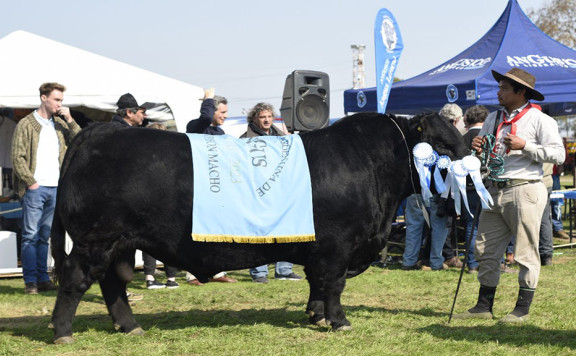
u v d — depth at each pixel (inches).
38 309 252.1
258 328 207.3
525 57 414.9
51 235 191.0
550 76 394.6
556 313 228.7
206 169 186.7
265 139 199.5
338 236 192.7
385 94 287.6
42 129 292.0
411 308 245.4
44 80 383.2
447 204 333.7
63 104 376.5
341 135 200.5
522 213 211.0
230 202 186.1
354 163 195.6
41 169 291.6
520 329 204.8
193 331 204.4
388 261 388.8
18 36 398.0
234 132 637.3
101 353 178.9
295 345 186.1
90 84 393.1
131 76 406.6
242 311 241.9
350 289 290.0
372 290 287.3
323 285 197.3
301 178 191.5
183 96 414.9
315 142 199.2
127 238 185.6
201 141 191.9
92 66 400.8
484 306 224.1
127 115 271.1
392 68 288.5
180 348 183.0
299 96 334.3
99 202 181.0
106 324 217.2
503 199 213.5
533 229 212.2
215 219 184.7
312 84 338.0
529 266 213.8
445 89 385.7
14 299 275.7
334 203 191.5
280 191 189.8
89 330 205.5
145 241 187.0
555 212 469.4
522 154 212.2
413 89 402.6
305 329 206.4
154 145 186.5
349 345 185.6
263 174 190.4
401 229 421.7
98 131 188.2
